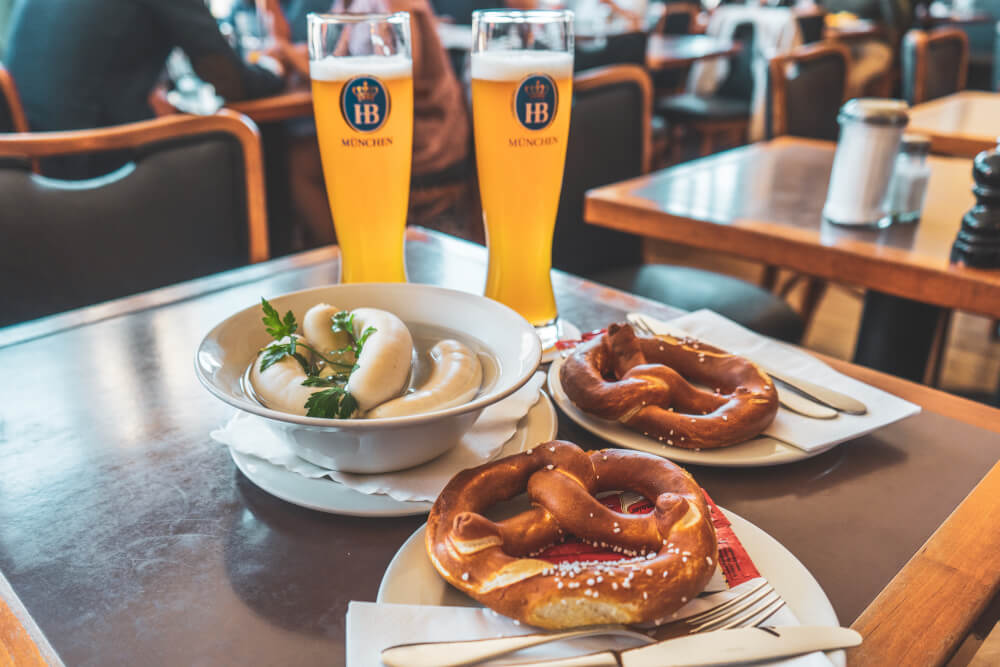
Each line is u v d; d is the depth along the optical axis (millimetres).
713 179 1371
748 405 510
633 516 400
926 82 2586
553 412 549
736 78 4004
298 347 498
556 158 615
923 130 1784
